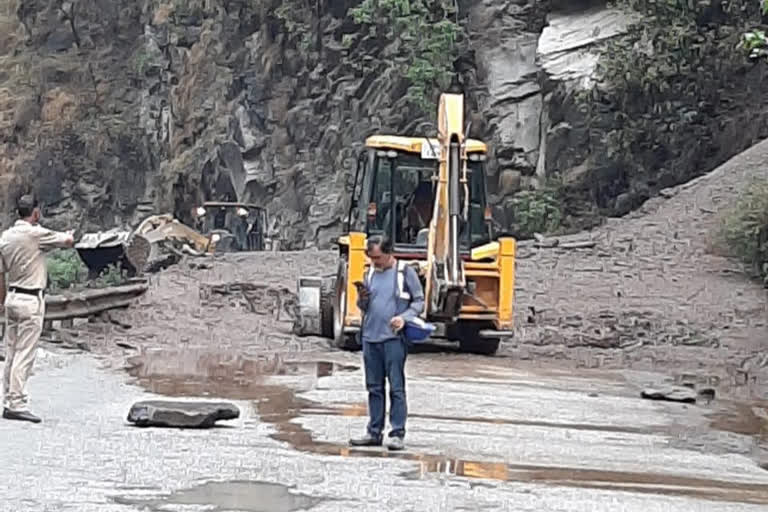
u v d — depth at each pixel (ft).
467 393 58.54
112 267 108.78
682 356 79.82
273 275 113.50
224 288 100.27
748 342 85.25
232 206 183.93
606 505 34.22
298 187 205.36
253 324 87.61
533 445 44.39
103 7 274.36
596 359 78.33
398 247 74.49
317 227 195.83
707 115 160.35
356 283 42.55
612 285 104.27
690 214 127.44
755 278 107.24
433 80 181.78
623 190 161.07
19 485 34.04
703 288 103.14
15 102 269.64
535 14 178.70
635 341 85.76
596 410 54.90
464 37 184.65
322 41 207.21
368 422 46.62
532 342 84.38
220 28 231.09
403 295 41.83
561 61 165.68
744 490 37.68
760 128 155.12
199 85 235.20
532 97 175.22
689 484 38.29
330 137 201.67
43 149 261.85
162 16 254.06
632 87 159.12
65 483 34.47
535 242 125.70
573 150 163.63
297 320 83.92
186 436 43.14
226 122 224.53
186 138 236.63
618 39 163.22
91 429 43.93
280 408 51.19
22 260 45.03
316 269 117.91
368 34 198.08
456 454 41.60
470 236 76.38
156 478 35.53
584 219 159.94
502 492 35.35
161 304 94.38
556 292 101.55
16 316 45.09
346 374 64.18
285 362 70.03
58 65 271.69
